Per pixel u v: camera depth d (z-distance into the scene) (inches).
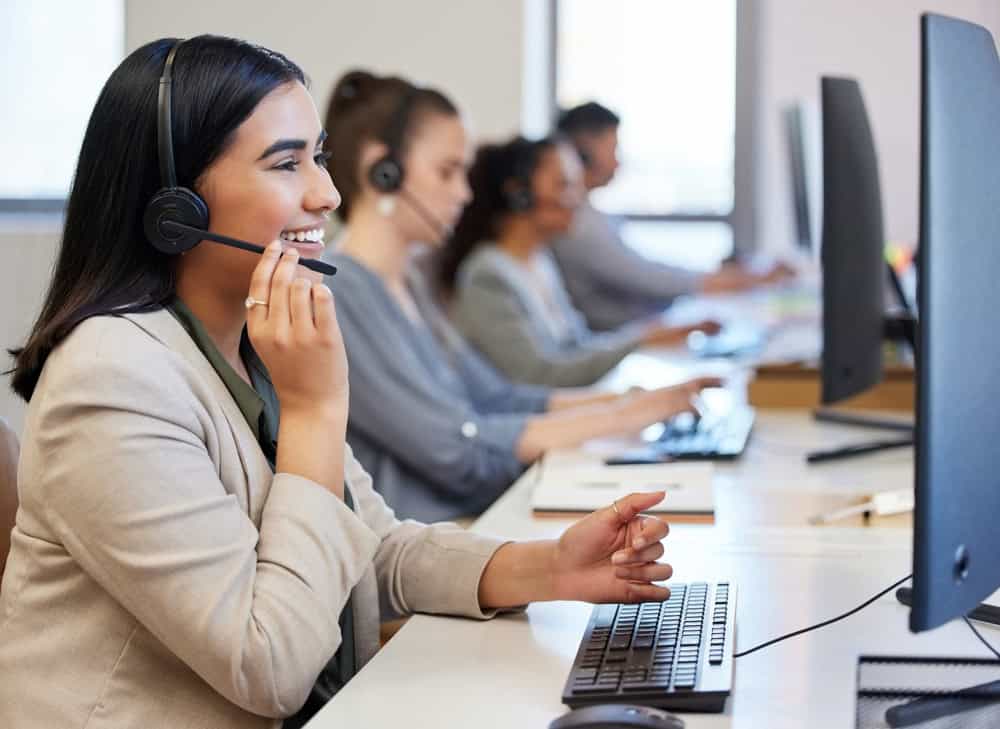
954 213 38.3
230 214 50.7
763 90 220.2
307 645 46.4
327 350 50.1
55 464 46.0
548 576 52.0
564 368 129.4
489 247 134.1
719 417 97.5
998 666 46.1
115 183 49.8
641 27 224.7
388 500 92.1
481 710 42.5
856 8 201.3
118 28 193.3
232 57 50.9
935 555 38.1
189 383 48.8
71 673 47.6
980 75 40.3
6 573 50.2
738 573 58.0
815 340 148.8
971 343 39.6
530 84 203.5
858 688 43.9
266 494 50.5
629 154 228.4
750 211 224.8
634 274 185.5
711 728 40.3
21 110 193.6
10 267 177.2
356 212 96.7
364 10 193.6
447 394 92.0
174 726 47.4
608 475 76.5
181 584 45.0
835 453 84.5
